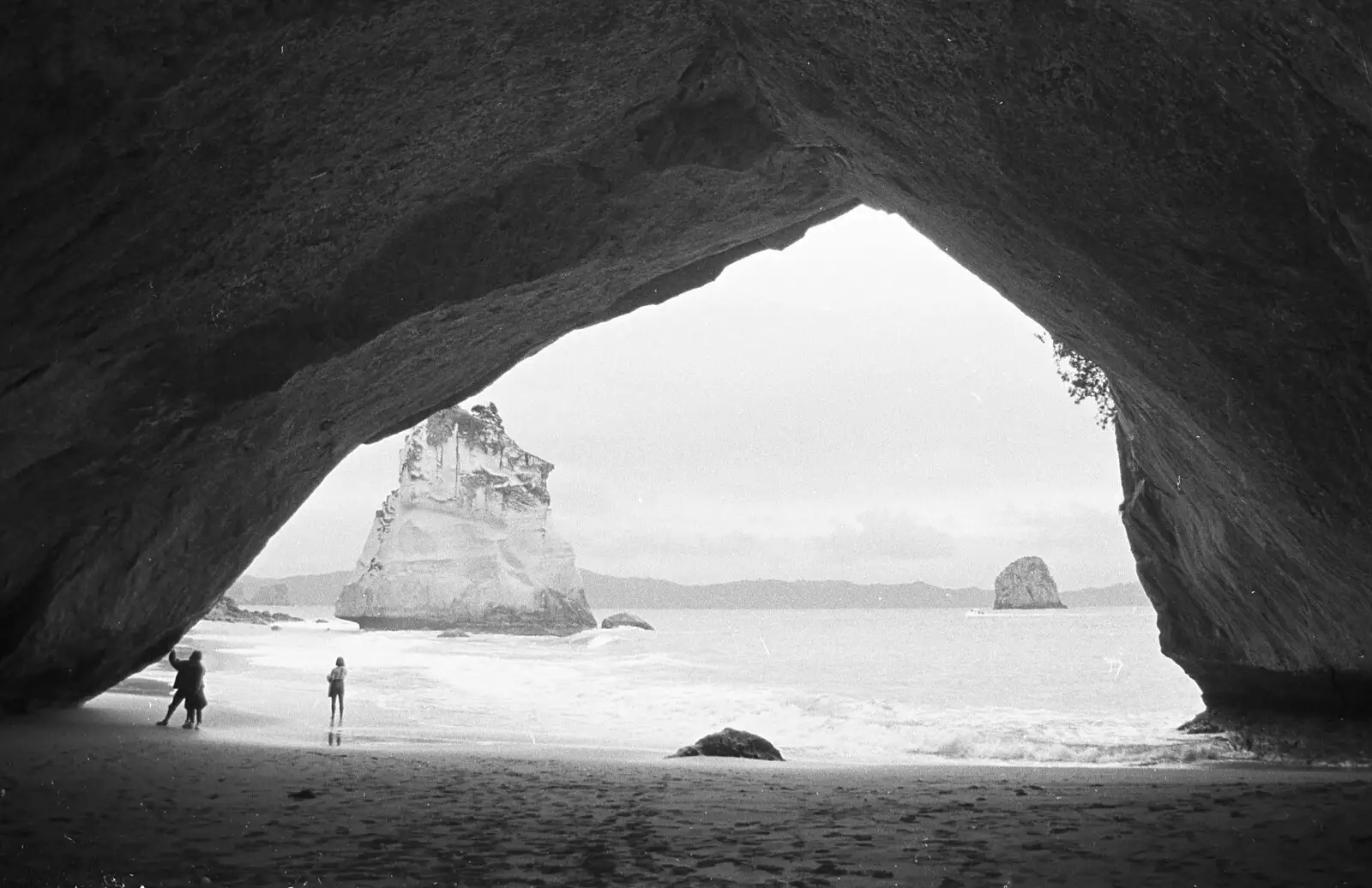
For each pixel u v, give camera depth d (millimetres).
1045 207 10688
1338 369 9312
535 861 6789
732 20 11734
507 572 131500
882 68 10617
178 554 16922
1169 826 8109
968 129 10484
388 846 7344
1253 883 5812
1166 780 13164
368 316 14242
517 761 15570
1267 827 7945
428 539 132750
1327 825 8016
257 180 11031
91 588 15984
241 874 6223
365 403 17422
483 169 13344
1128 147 8992
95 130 9258
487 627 127375
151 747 15281
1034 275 12797
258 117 10125
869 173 14055
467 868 6492
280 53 9391
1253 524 14516
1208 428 11945
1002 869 6375
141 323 12414
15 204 9680
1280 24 6879
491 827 8375
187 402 13711
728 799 10555
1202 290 9820
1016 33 8805
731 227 16547
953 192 12258
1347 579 12492
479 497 134500
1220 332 10094
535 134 12977
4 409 12242
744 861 6742
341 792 10719
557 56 11367
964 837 7727
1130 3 7707
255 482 17016
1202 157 8570
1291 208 8445
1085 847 7195
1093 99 8891
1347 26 6363
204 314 13016
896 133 11859
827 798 10664
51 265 10680
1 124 8914
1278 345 9672
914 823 8602
